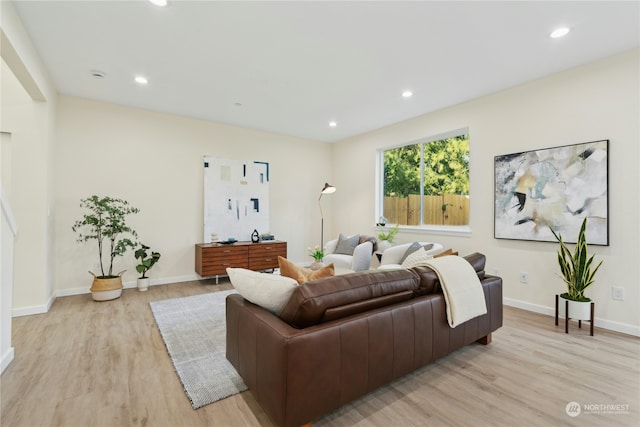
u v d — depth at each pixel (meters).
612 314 2.78
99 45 2.65
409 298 1.94
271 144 5.57
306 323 1.50
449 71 3.11
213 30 2.43
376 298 1.73
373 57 2.84
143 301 3.65
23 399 1.74
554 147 3.12
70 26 2.38
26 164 3.18
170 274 4.56
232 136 5.13
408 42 2.58
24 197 3.17
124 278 4.23
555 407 1.69
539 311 3.26
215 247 4.45
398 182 5.14
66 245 3.83
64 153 3.80
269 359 1.44
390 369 1.72
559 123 3.11
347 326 1.53
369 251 4.30
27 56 2.46
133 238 4.27
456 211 4.27
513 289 3.47
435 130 4.34
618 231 2.74
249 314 1.67
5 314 2.11
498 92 3.61
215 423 1.57
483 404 1.72
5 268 2.12
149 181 4.39
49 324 2.90
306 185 6.04
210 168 4.86
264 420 1.59
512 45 2.62
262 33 2.46
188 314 3.21
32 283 3.19
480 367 2.13
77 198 3.89
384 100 3.93
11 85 3.15
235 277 1.89
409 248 3.76
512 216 3.46
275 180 5.63
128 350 2.38
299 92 3.68
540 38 2.51
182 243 4.66
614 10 2.15
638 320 2.65
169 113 4.50
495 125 3.64
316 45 2.64
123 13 2.22
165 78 3.31
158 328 2.82
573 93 3.01
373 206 5.43
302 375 1.36
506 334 2.71
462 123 4.00
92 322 2.96
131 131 4.25
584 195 2.92
